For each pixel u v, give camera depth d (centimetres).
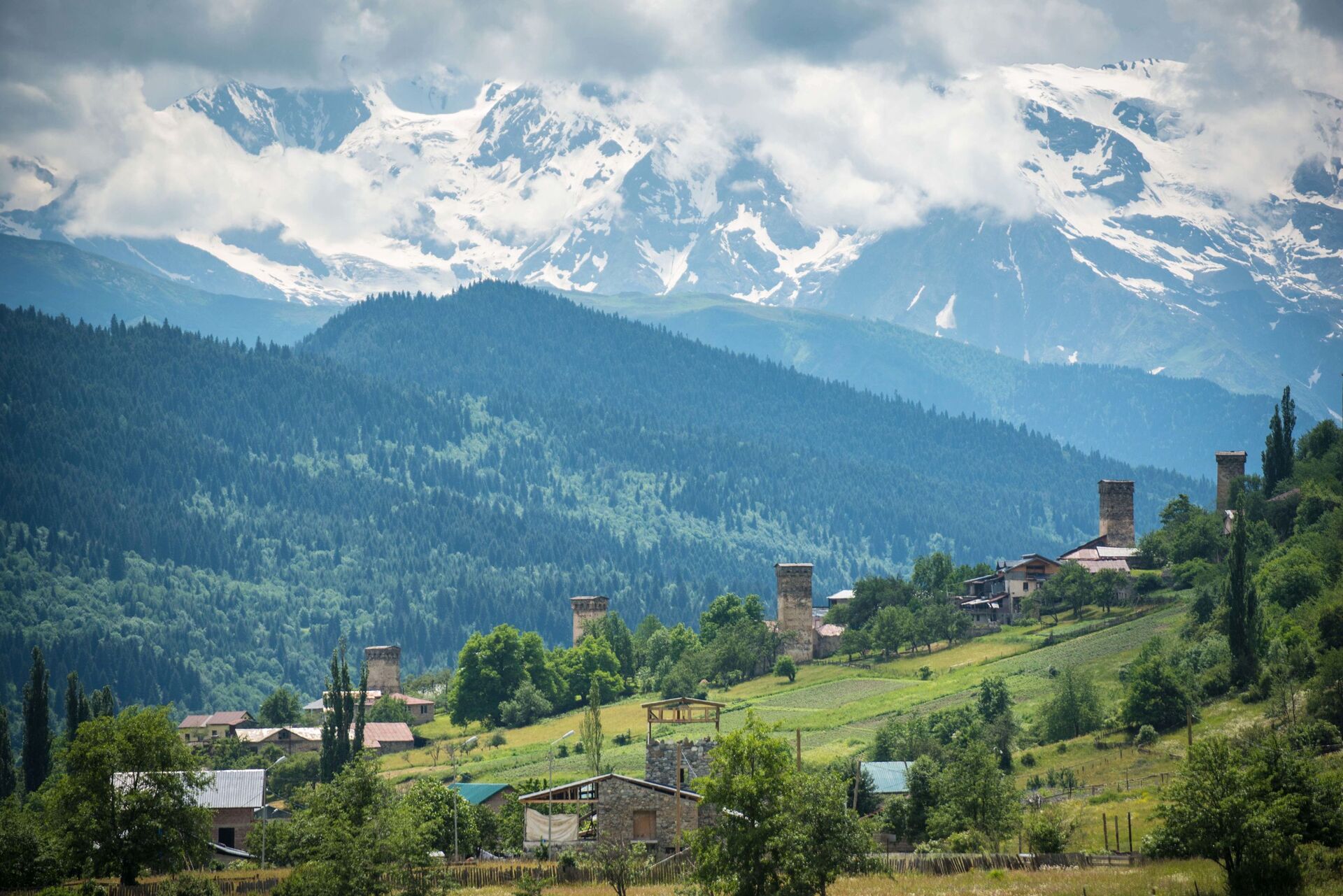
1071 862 18362
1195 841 15925
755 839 15700
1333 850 16612
